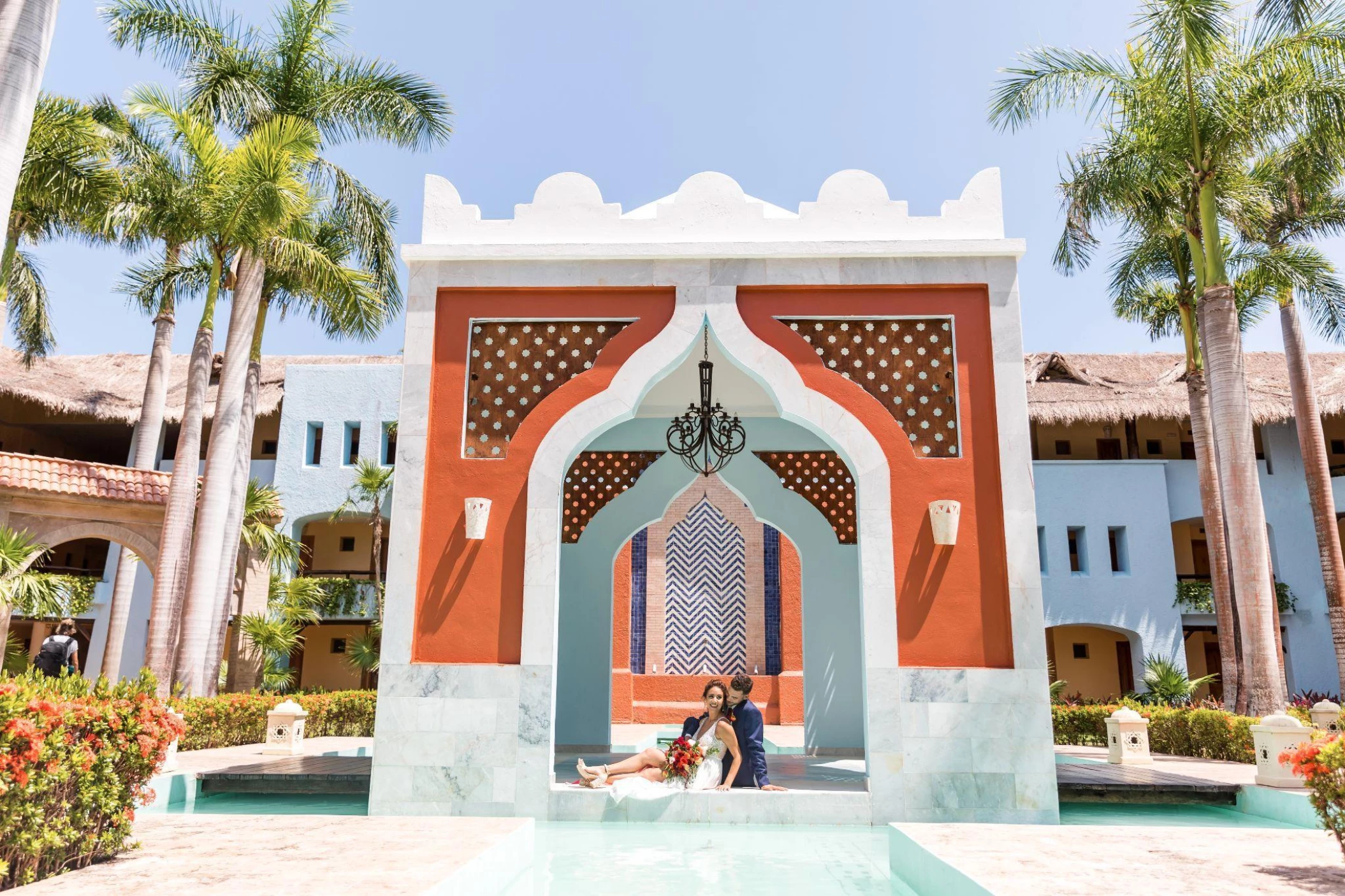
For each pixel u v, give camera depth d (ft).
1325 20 35.40
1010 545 21.35
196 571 36.63
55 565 70.13
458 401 22.58
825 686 35.73
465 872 12.29
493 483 22.09
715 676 58.13
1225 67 35.91
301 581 53.47
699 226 23.67
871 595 21.25
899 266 22.93
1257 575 34.40
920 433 22.40
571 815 20.35
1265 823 21.09
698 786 20.84
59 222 45.91
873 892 13.80
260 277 40.16
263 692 44.09
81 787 12.23
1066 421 62.18
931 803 20.21
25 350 53.72
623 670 56.70
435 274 23.24
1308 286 44.47
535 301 23.18
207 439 69.05
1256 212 41.01
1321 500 46.57
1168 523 62.03
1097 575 61.46
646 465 37.45
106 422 66.18
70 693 12.82
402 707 20.83
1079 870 12.31
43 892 10.59
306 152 38.52
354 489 63.52
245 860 12.81
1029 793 20.22
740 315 22.90
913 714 20.63
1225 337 36.27
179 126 38.06
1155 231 43.78
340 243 47.85
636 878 14.79
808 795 20.36
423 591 21.49
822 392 22.50
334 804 23.17
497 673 20.93
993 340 22.48
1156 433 69.97
